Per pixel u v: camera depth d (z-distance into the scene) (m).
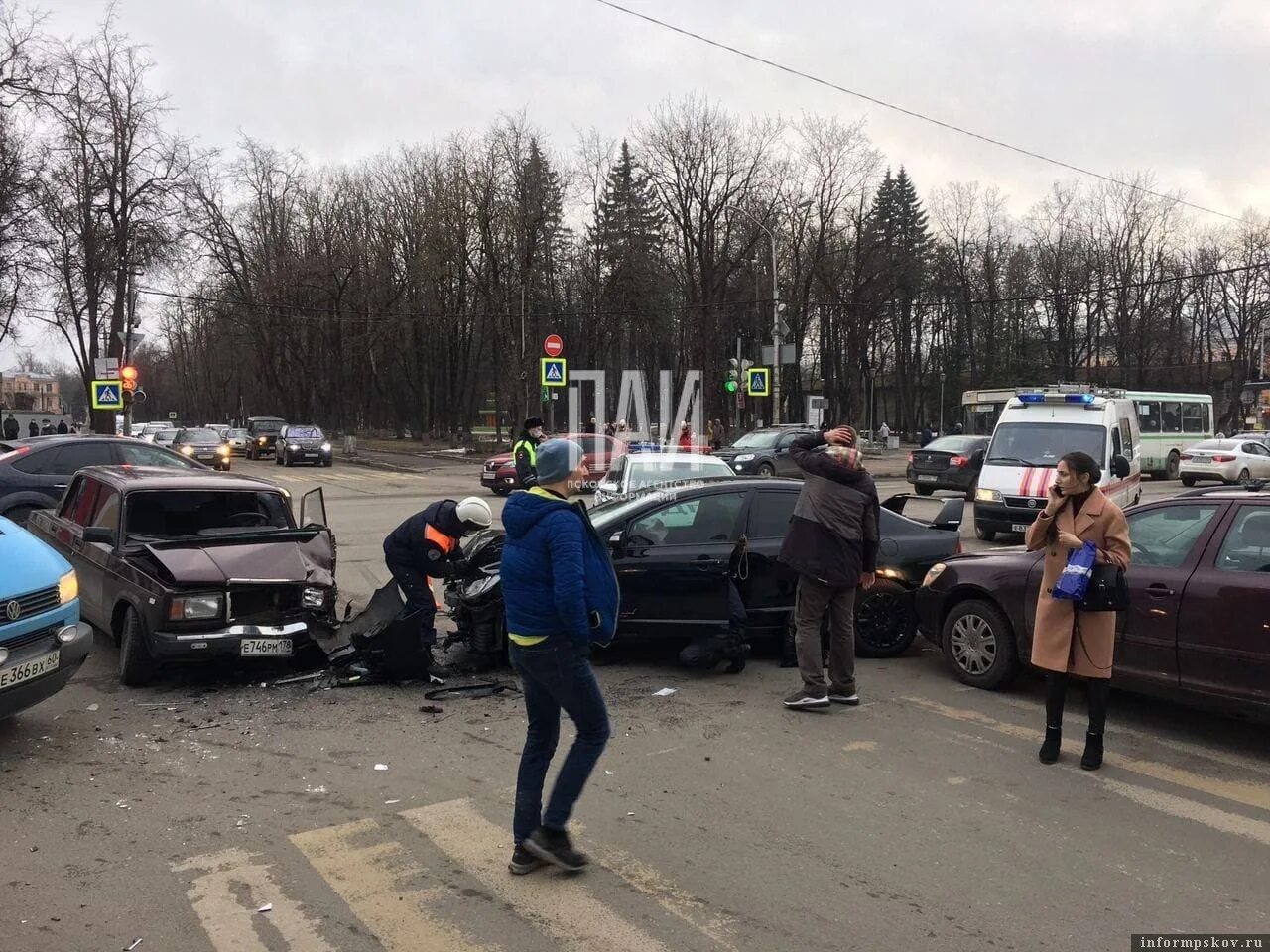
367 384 52.41
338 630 6.55
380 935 3.08
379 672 6.33
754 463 23.17
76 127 29.98
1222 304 58.28
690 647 6.59
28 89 25.55
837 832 3.97
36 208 26.31
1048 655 4.82
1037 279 58.34
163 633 5.87
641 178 46.59
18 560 4.86
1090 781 4.63
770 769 4.76
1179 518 5.50
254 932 3.09
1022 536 13.91
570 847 3.54
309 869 3.57
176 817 4.05
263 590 6.27
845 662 5.90
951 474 20.66
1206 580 5.13
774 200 42.09
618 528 6.73
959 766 4.84
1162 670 5.27
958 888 3.47
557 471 3.45
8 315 28.67
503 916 3.22
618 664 6.96
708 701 6.00
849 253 49.12
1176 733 5.47
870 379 62.28
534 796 3.57
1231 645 4.97
